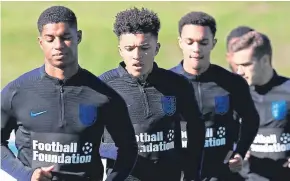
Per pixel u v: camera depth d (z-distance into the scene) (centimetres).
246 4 6359
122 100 1526
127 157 1538
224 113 1952
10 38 5759
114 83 1714
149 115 1689
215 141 1939
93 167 1513
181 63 1989
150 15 1622
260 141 2073
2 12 6241
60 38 1440
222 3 6391
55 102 1490
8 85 1520
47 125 1488
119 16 1639
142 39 1609
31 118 1492
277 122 2058
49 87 1491
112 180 1525
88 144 1499
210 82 1950
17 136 1529
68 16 1450
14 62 5403
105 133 1697
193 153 1777
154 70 1709
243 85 1983
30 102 1494
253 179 2075
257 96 2081
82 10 6306
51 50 1447
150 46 1622
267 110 2066
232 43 2102
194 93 1770
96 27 5953
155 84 1705
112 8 6331
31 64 5378
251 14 6159
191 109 1747
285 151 2064
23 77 1519
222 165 1945
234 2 6406
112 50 5644
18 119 1509
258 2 6375
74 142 1488
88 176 1504
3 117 1515
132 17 1611
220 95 1947
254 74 2061
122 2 6475
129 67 1645
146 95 1700
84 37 5794
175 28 5806
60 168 1488
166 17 6025
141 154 1684
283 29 5850
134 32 1608
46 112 1487
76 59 1483
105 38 5800
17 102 1501
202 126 1783
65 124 1485
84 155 1498
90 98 1495
